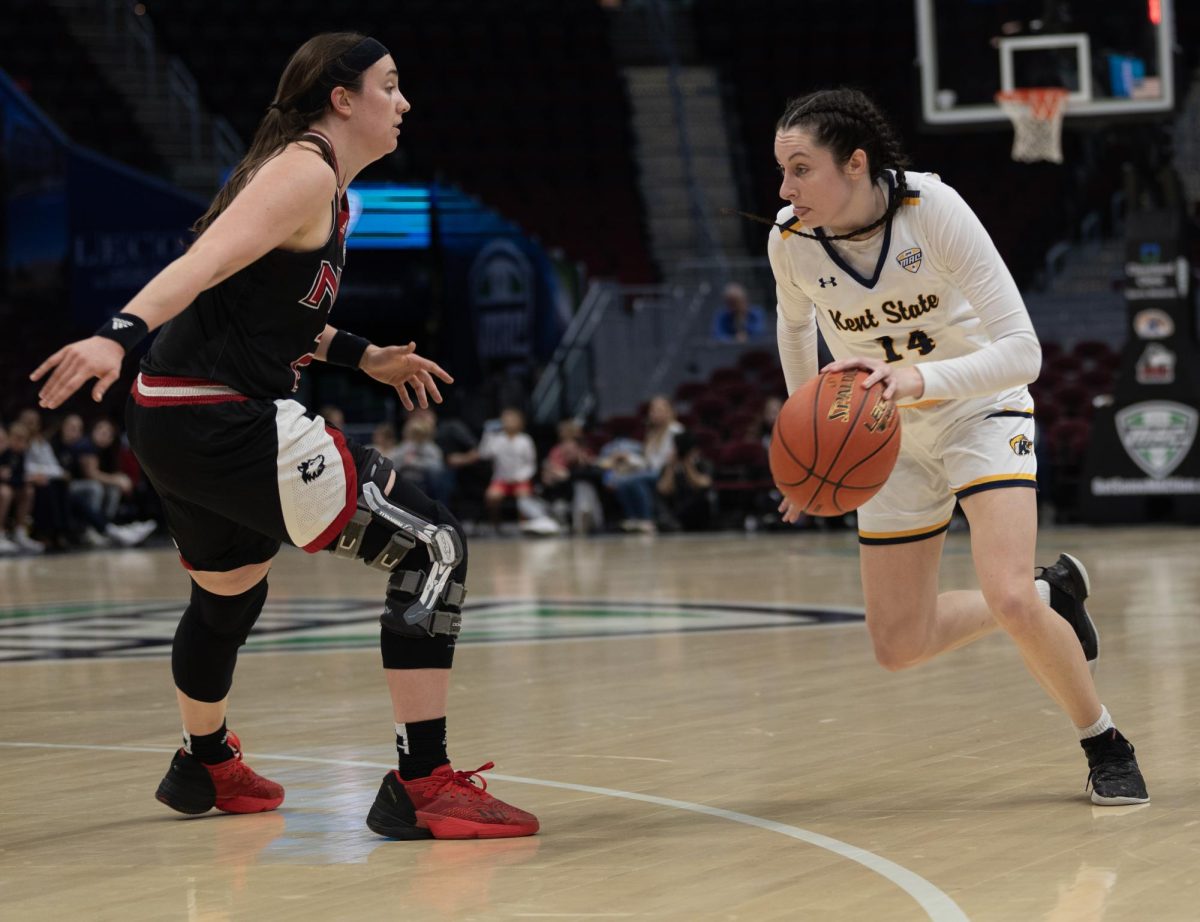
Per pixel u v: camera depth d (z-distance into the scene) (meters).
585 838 3.93
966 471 4.25
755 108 30.22
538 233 27.12
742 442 19.81
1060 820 3.96
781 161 4.16
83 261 22.03
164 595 12.55
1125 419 17.25
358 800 4.53
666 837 3.91
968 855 3.62
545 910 3.24
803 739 5.28
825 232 4.26
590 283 23.83
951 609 4.61
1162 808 4.06
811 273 4.36
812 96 4.18
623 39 31.52
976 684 6.42
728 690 6.48
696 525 19.53
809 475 3.97
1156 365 17.08
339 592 12.47
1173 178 17.02
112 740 5.73
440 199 23.22
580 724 5.73
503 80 30.23
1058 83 15.98
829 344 4.60
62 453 19.92
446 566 4.03
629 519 19.58
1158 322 17.05
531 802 4.38
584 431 22.23
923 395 4.01
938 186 4.18
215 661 4.25
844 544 16.72
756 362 22.61
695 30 31.78
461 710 6.14
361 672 7.43
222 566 4.14
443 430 20.84
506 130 29.16
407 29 30.38
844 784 4.52
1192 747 4.89
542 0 31.52
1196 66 28.59
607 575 13.22
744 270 24.89
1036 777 4.53
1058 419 19.75
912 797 4.30
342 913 3.26
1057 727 5.36
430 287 23.11
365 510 3.96
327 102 3.97
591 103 29.95
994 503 4.21
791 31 31.28
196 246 3.63
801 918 3.11
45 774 5.06
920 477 4.41
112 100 27.17
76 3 28.67
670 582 12.30
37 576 15.11
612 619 9.59
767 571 13.09
